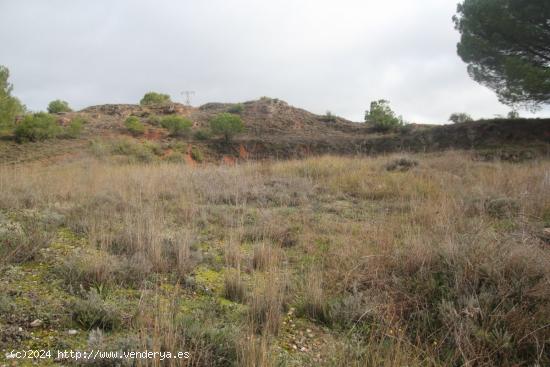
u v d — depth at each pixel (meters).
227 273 3.76
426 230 4.70
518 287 3.06
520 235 4.02
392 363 2.31
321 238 5.12
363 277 3.62
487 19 21.88
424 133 28.64
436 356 2.52
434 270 3.59
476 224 4.68
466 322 2.70
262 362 2.21
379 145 29.08
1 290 2.98
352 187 9.05
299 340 2.77
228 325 2.74
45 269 3.58
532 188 6.61
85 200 6.48
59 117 35.75
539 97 20.09
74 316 2.74
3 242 3.87
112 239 4.35
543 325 2.66
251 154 30.08
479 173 9.55
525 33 20.53
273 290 3.12
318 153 29.53
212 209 6.59
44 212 5.68
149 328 2.55
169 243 4.39
